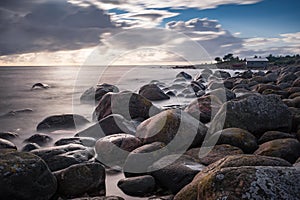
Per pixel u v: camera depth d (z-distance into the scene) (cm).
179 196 359
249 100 655
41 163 393
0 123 952
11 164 375
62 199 406
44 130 806
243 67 4856
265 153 483
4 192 362
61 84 2552
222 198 281
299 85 1302
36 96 1770
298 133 598
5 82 2958
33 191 379
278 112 640
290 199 271
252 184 280
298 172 292
